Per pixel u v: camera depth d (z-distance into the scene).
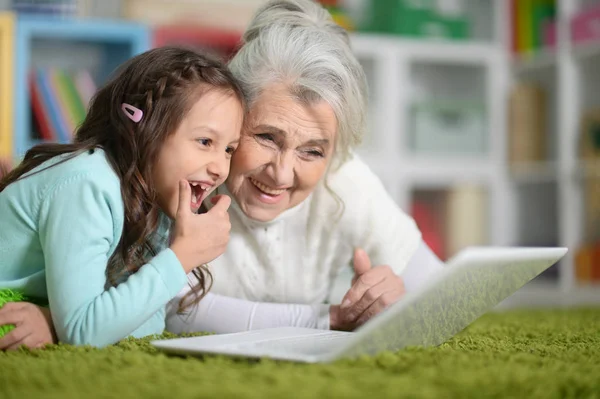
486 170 3.56
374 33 3.59
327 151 1.27
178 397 0.65
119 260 1.12
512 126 3.56
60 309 1.02
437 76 3.79
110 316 1.01
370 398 0.65
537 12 3.56
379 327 0.81
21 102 2.73
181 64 1.12
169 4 3.08
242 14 3.15
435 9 3.54
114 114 1.12
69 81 2.87
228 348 0.90
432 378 0.73
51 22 2.78
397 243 1.49
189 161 1.09
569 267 3.29
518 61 3.57
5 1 2.90
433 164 3.46
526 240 3.63
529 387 0.72
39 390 0.72
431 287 0.80
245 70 1.22
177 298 1.34
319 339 1.01
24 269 1.12
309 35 1.23
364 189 1.45
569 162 3.32
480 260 0.81
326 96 1.21
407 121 3.50
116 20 3.19
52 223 1.04
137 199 1.09
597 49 3.21
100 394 0.68
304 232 1.44
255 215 1.30
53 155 1.13
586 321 1.63
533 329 1.39
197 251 1.07
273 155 1.23
